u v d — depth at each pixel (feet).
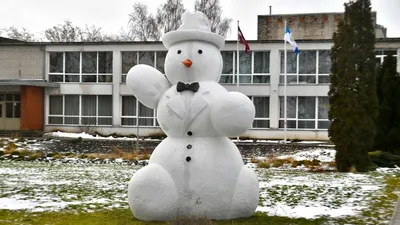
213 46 36.04
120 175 66.13
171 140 34.63
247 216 35.12
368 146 72.28
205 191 33.35
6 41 167.73
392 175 67.31
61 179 61.57
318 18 164.86
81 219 37.24
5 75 146.61
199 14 35.99
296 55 133.80
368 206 43.50
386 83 85.25
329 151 95.45
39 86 140.97
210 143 34.09
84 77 144.56
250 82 135.74
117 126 139.44
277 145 110.22
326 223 36.17
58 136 128.16
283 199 47.26
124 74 141.79
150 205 33.73
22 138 114.73
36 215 38.96
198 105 33.81
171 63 35.24
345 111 71.97
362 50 71.97
